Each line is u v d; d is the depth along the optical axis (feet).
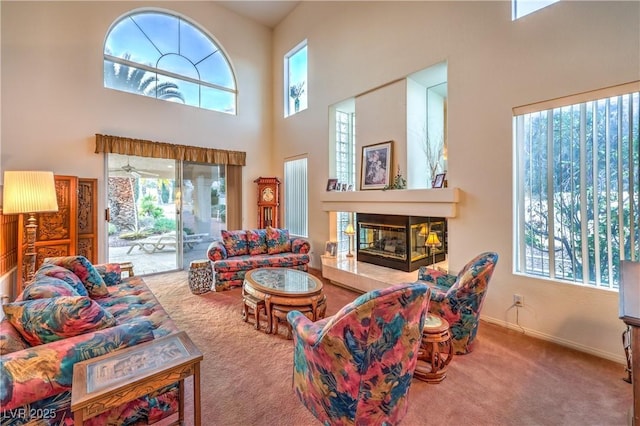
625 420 5.31
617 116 7.32
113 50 14.89
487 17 9.61
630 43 7.02
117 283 9.95
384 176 13.20
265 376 6.76
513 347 8.00
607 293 7.43
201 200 18.06
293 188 19.49
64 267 8.06
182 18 17.15
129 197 15.46
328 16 16.16
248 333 8.98
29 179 9.55
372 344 4.26
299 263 14.79
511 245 9.16
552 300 8.34
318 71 16.89
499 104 9.35
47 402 4.13
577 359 7.39
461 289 7.38
